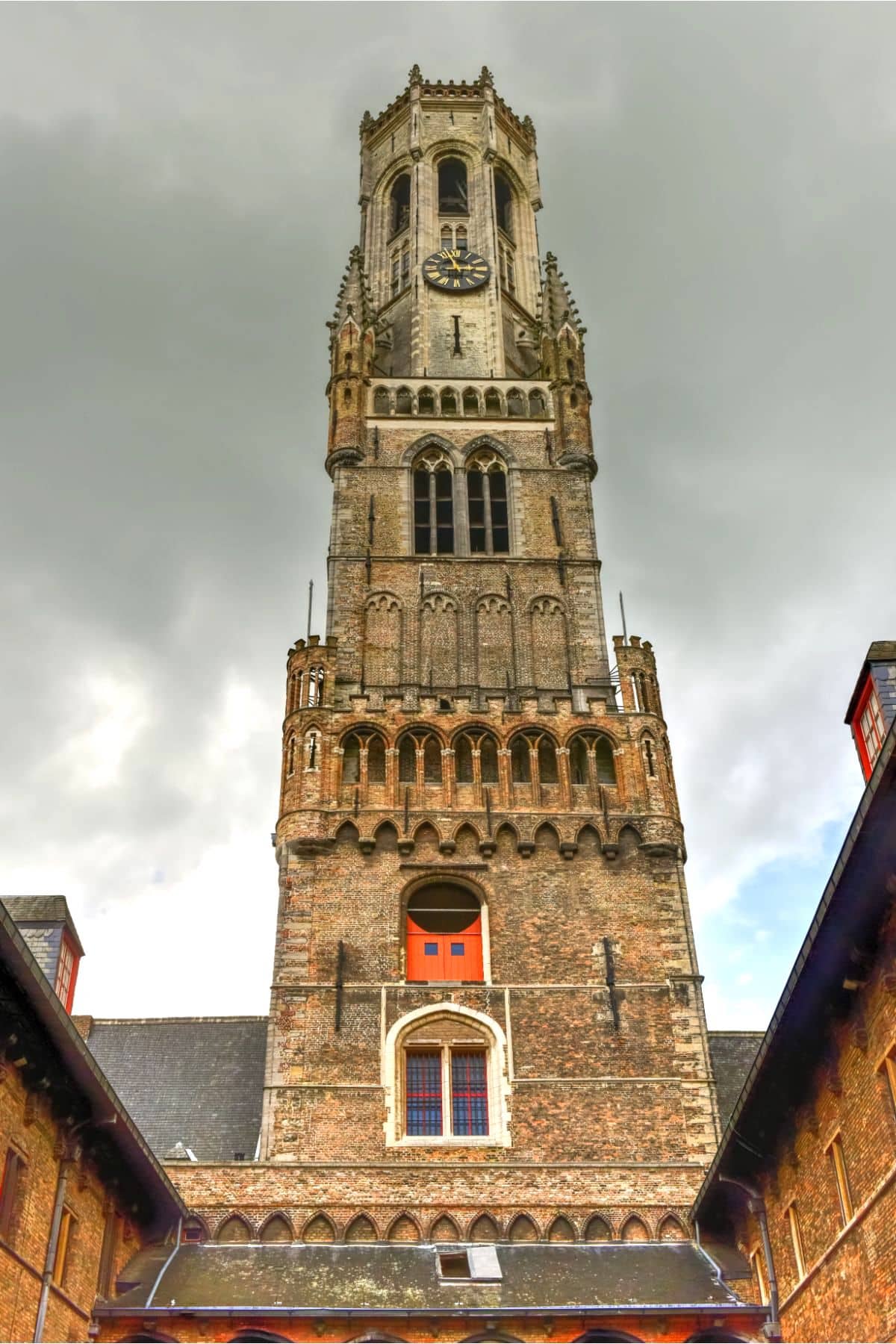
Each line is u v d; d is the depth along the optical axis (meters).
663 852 47.75
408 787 49.31
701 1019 43.97
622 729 51.00
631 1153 41.12
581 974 44.91
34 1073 26.59
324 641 55.59
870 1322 25.42
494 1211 39.69
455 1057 43.66
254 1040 50.41
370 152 86.69
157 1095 47.84
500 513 61.94
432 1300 35.00
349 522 60.16
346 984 44.44
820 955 24.67
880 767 20.06
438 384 66.44
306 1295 35.12
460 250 76.31
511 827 48.38
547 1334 34.12
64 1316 30.25
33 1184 27.50
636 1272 36.94
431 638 56.34
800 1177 30.53
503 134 84.75
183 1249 38.06
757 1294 35.72
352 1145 41.03
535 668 55.59
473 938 46.44
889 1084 24.25
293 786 49.12
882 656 32.94
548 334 69.12
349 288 70.94
